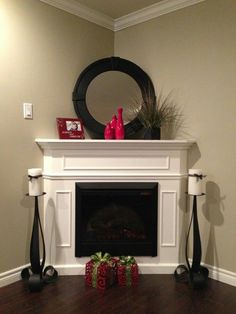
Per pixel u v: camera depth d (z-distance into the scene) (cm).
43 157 248
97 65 279
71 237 245
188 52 252
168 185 247
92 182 244
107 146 240
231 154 228
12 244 231
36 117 243
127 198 254
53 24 253
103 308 194
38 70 243
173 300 205
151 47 279
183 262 252
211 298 208
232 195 228
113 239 252
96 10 279
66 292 215
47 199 245
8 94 224
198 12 244
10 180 228
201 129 245
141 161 245
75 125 265
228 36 227
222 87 231
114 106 283
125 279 227
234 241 228
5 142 224
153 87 279
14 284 227
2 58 219
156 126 254
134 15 285
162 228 248
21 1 229
